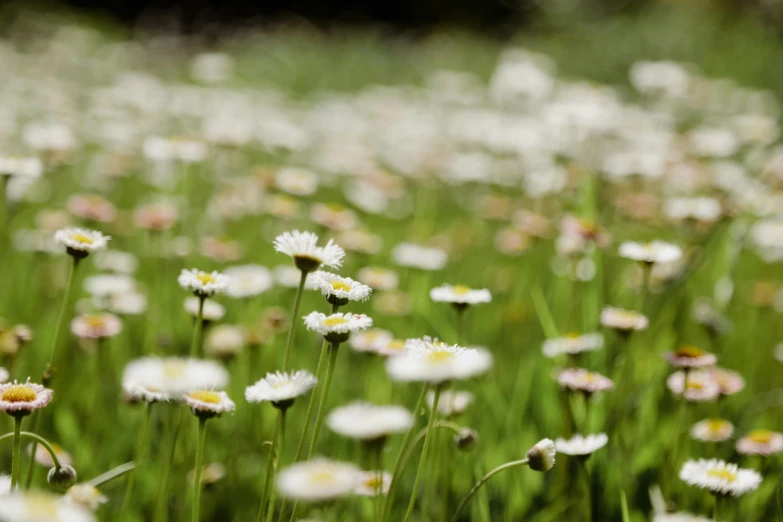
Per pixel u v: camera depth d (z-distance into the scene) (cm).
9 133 190
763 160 200
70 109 241
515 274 140
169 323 116
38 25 463
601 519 105
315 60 432
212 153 197
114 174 176
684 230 131
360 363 117
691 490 106
